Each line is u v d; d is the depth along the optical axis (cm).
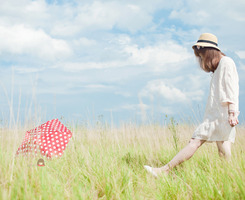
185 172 312
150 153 421
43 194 219
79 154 378
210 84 328
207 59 329
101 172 298
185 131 490
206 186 253
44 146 364
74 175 291
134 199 258
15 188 220
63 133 392
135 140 543
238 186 238
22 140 350
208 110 323
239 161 298
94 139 516
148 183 298
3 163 264
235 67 319
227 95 307
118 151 441
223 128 311
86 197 242
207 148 402
